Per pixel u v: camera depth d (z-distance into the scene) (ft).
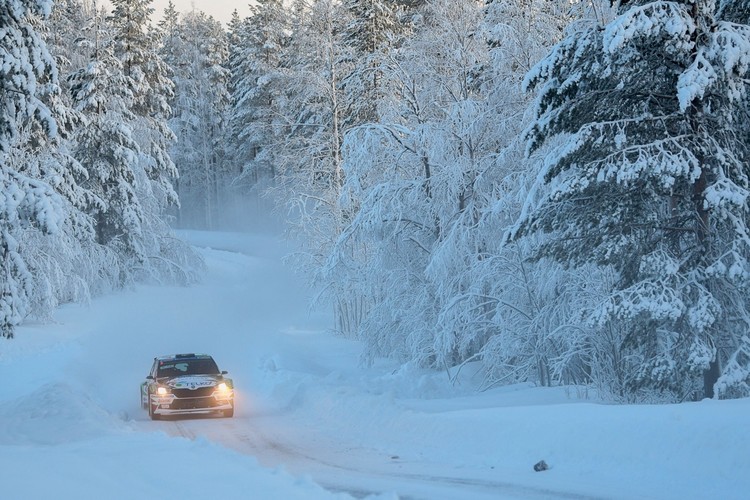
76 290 187.52
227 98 416.67
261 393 122.11
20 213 110.93
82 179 220.43
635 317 84.64
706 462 48.08
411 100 137.39
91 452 54.34
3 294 112.16
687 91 74.02
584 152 85.61
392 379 120.78
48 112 114.42
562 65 85.87
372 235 135.23
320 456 66.49
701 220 84.02
